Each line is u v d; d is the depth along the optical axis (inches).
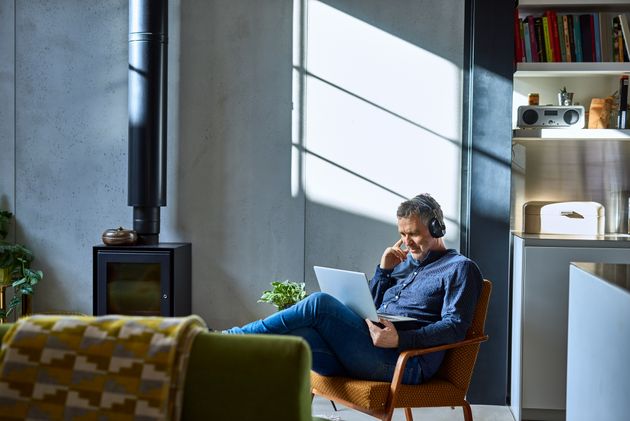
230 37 202.4
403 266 152.1
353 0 199.0
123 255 188.9
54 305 209.6
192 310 205.0
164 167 198.4
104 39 205.5
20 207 209.2
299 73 201.0
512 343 183.6
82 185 207.5
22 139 208.4
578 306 120.3
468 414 137.3
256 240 203.3
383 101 199.0
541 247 171.0
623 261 169.0
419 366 134.6
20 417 75.7
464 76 194.2
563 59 186.1
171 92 204.2
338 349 132.3
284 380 73.8
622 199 196.7
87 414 74.7
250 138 202.7
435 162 198.1
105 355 76.0
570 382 125.8
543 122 185.6
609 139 196.1
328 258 201.6
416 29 197.8
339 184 200.7
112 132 206.2
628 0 189.0
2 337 81.1
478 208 181.8
